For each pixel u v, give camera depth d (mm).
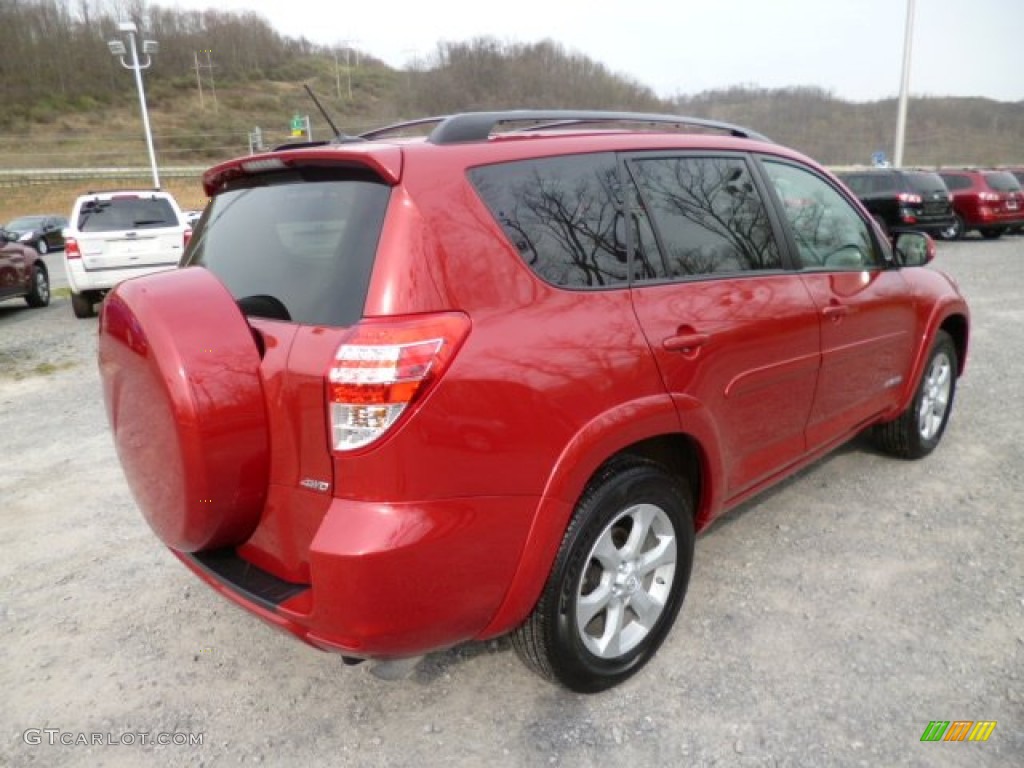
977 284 11258
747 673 2725
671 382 2564
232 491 2178
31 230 25047
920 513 3891
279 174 2557
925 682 2648
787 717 2506
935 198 16938
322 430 2033
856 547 3568
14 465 5012
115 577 3553
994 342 7527
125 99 90812
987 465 4469
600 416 2332
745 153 3205
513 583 2244
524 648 2480
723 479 2889
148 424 2266
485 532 2135
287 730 2545
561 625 2396
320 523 2100
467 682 2740
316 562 2012
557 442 2234
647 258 2641
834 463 4555
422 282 2051
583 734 2467
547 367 2213
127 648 3014
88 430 5723
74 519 4168
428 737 2484
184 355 2104
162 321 2145
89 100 88062
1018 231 20672
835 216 3633
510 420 2133
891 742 2387
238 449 2146
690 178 2908
